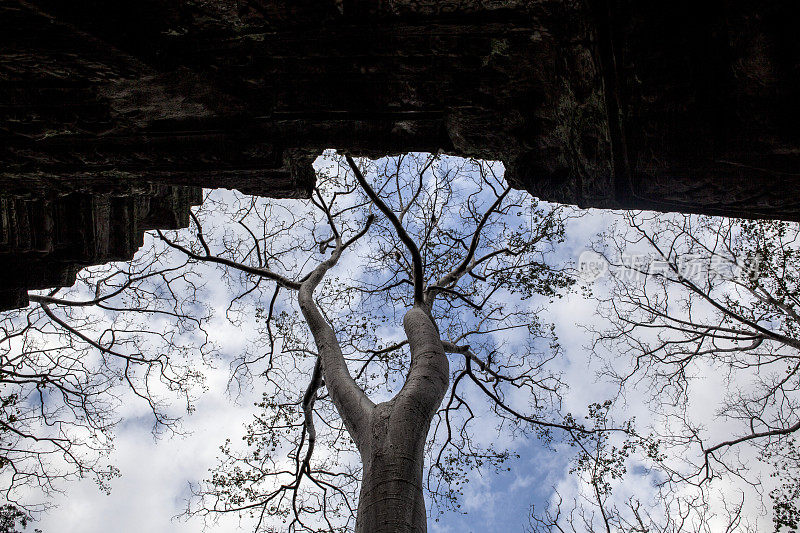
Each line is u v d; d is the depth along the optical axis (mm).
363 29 4199
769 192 4176
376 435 6566
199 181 6797
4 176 6789
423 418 6746
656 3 3709
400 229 9383
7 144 5957
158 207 9289
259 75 4750
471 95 4871
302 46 4414
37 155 6188
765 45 3488
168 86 4930
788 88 3586
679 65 3830
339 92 4934
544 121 4969
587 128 4594
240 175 6414
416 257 9633
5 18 3703
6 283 8734
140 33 4109
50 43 4117
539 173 5559
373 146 5852
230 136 5770
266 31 4227
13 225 7617
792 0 3291
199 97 5129
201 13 3963
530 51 4371
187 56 4484
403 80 4773
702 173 4176
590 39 4027
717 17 3576
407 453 6250
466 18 4066
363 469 6520
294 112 5230
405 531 5566
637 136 4238
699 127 3973
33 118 5422
